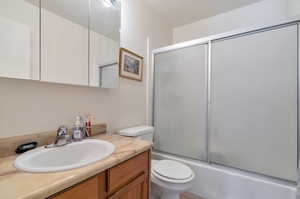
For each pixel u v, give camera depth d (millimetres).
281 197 1216
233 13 2090
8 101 856
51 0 1028
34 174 603
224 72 1542
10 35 846
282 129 1264
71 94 1158
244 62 1438
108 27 1397
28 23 916
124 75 1621
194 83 1743
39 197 495
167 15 2248
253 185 1332
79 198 620
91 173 651
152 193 1443
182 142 1810
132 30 1740
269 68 1324
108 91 1455
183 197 1567
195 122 1724
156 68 2059
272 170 1296
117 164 793
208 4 1984
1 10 818
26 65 902
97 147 1017
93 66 1274
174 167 1360
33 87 957
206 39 1656
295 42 1231
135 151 895
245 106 1427
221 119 1550
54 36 1037
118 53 1479
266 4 1869
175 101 1882
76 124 1112
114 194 772
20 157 753
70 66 1122
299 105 1201
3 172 625
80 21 1193
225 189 1462
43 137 981
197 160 1693
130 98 1726
